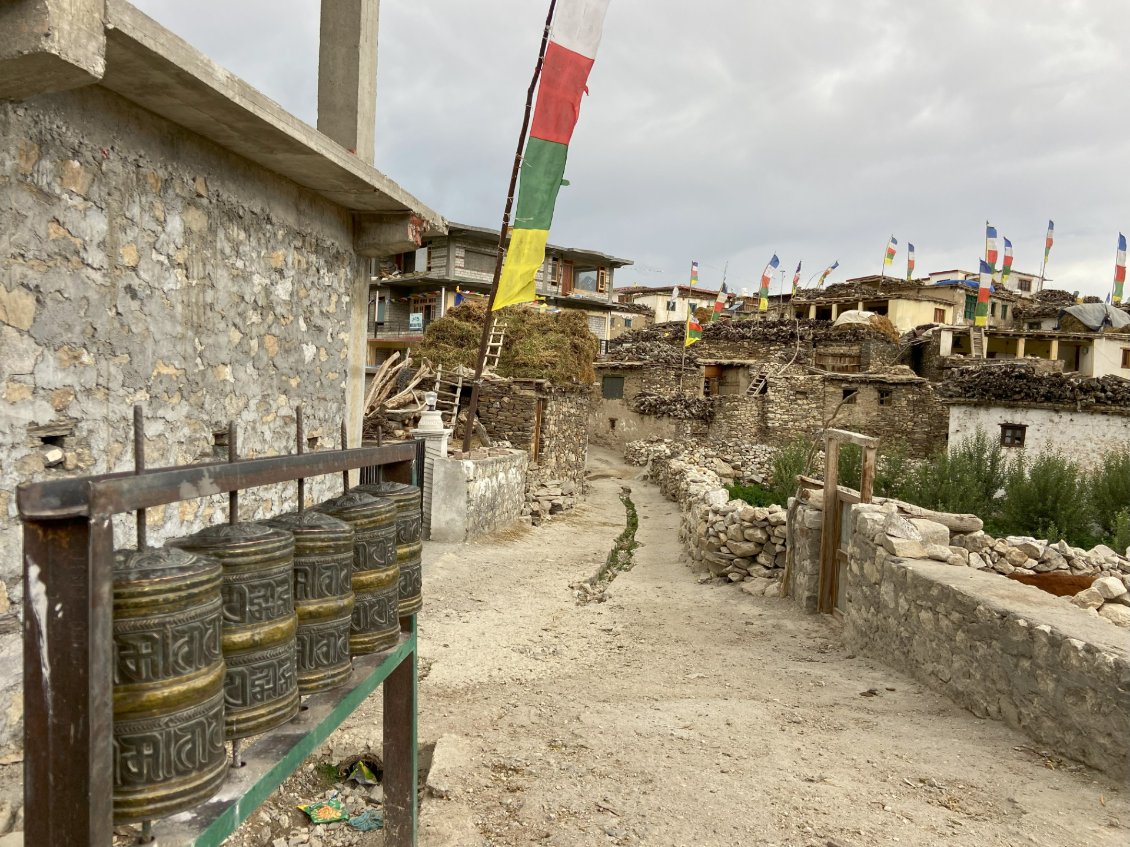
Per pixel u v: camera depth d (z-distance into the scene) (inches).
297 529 88.9
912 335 1451.8
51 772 57.1
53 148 141.2
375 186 225.5
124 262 160.6
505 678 233.1
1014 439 850.1
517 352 809.5
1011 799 148.6
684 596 372.5
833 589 331.0
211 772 67.6
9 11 108.6
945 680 220.2
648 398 1316.4
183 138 177.0
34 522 56.3
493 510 538.6
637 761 164.7
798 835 133.0
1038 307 1700.3
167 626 64.0
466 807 142.6
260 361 213.9
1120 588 232.1
